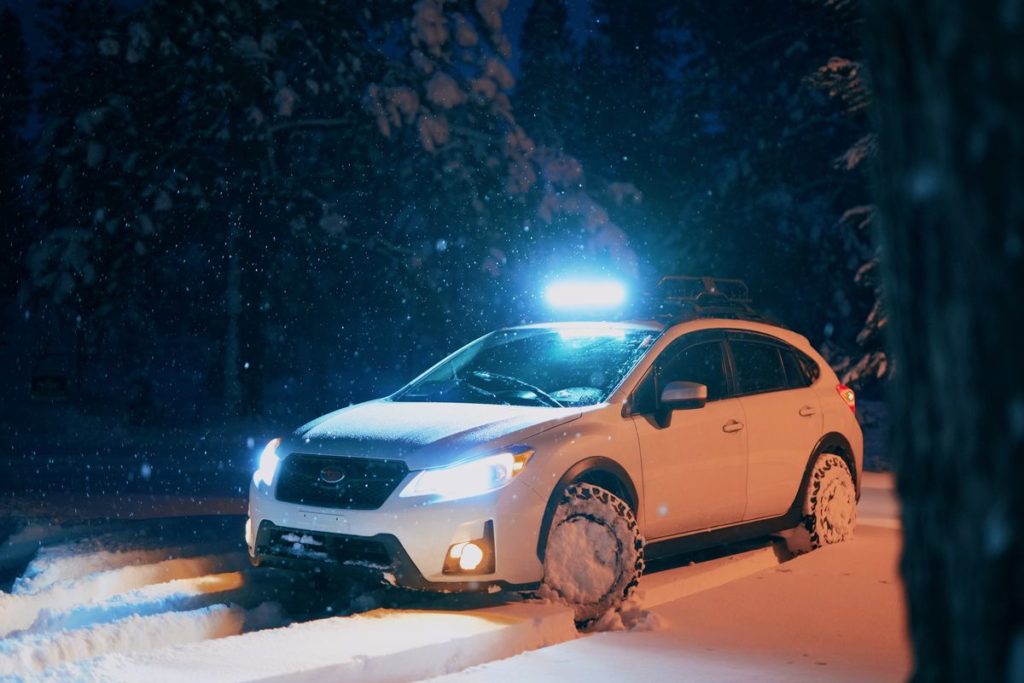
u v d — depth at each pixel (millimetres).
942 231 1318
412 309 30828
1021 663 1203
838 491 8438
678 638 5863
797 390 8305
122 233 29594
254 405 34156
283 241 32188
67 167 29250
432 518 6086
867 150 22938
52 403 37188
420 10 28859
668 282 8789
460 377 7812
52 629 6375
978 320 1270
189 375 50844
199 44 28859
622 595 6426
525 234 30109
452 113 29547
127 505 12703
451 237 29922
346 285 34875
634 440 6883
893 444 1486
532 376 7586
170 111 30547
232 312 31406
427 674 5219
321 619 6004
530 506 6242
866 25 1483
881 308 23516
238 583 7156
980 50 1221
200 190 29234
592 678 5043
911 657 1471
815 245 36906
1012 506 1241
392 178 30844
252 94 29656
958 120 1260
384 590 6730
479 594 6602
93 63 30234
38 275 29438
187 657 4891
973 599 1291
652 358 7320
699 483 7293
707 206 38062
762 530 7898
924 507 1398
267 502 6613
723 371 7816
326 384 46281
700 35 43781
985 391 1267
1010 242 1223
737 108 41969
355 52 30516
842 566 7797
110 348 36375
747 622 6254
